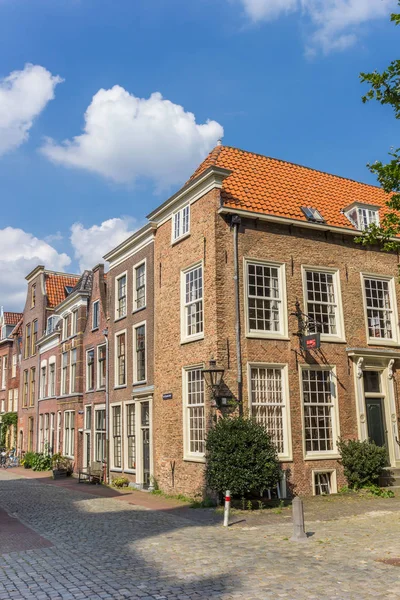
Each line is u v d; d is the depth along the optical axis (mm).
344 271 18266
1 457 35312
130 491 18984
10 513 14320
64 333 30328
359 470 16266
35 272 38844
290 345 16594
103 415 23984
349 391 17484
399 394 18406
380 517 12156
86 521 12602
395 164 11523
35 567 8391
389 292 19328
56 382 31469
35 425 35438
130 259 21734
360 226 18734
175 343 17578
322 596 6664
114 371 22469
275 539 10039
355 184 21203
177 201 18094
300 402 16422
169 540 10148
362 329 18281
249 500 14156
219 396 15008
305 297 17266
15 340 43500
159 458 18047
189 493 16109
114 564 8430
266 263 16734
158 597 6758
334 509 13414
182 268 17562
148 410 19266
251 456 13609
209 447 14125
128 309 21531
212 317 15688
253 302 16344
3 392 44594
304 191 19016
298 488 15820
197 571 7922
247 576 7602
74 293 28094
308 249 17641
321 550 9047
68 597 6836
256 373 16016
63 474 26094
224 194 16609
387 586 7004
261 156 19547
